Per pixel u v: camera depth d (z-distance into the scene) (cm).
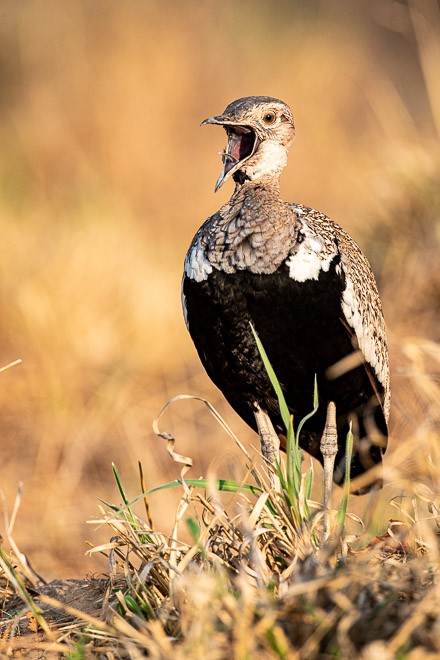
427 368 1120
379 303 863
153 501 1196
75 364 1510
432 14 1518
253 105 812
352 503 1024
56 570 1080
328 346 788
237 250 764
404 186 1496
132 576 683
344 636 516
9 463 1341
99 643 619
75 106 2653
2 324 1549
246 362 797
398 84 2652
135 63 2745
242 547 626
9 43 2841
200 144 2669
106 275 1650
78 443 1362
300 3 3272
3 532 1170
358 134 2466
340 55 2886
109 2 2898
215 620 570
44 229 1836
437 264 1380
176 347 1611
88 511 1210
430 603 527
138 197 2441
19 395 1462
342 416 859
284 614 549
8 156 2439
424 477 746
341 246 810
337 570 575
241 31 3003
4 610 720
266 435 836
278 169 820
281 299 762
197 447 1350
